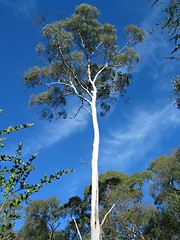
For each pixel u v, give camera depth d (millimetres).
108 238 21688
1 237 3809
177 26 5906
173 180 22797
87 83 18547
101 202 24859
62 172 4430
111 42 18766
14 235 3961
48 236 6059
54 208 30703
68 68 17031
